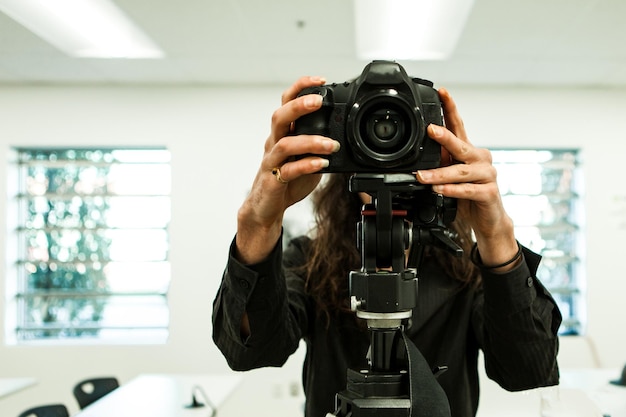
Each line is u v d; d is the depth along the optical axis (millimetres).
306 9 2699
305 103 649
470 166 649
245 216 682
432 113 681
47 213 4328
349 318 934
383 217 635
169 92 4137
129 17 2836
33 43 3236
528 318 717
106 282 4285
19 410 3971
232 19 2828
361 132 649
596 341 4031
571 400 1849
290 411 3328
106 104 4148
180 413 2311
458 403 886
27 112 4145
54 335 4273
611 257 4086
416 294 633
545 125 4145
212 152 4113
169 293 4047
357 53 3350
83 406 2801
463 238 954
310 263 998
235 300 713
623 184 4125
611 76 3838
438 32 3000
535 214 4285
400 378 602
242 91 4129
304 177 721
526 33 3012
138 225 4293
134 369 3998
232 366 792
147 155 4305
